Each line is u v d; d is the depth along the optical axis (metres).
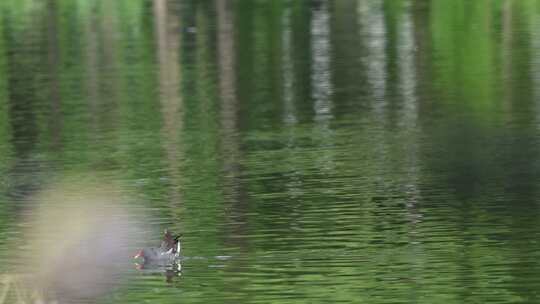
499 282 19.52
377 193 25.72
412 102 37.41
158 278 20.34
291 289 19.39
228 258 21.28
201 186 27.03
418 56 47.69
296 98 39.00
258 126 34.28
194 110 37.34
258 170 28.41
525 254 21.00
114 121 35.94
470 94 38.50
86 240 22.80
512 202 24.67
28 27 60.25
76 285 20.17
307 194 25.80
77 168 29.58
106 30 58.56
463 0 64.12
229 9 65.19
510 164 28.27
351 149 30.53
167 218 24.27
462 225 22.98
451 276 19.91
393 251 21.36
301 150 30.56
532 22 56.31
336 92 39.91
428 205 24.66
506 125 33.09
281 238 22.34
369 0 66.81
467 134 32.03
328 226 23.16
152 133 33.84
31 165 30.14
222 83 42.62
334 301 18.83
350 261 20.89
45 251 22.14
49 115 37.50
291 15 62.09
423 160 28.97
